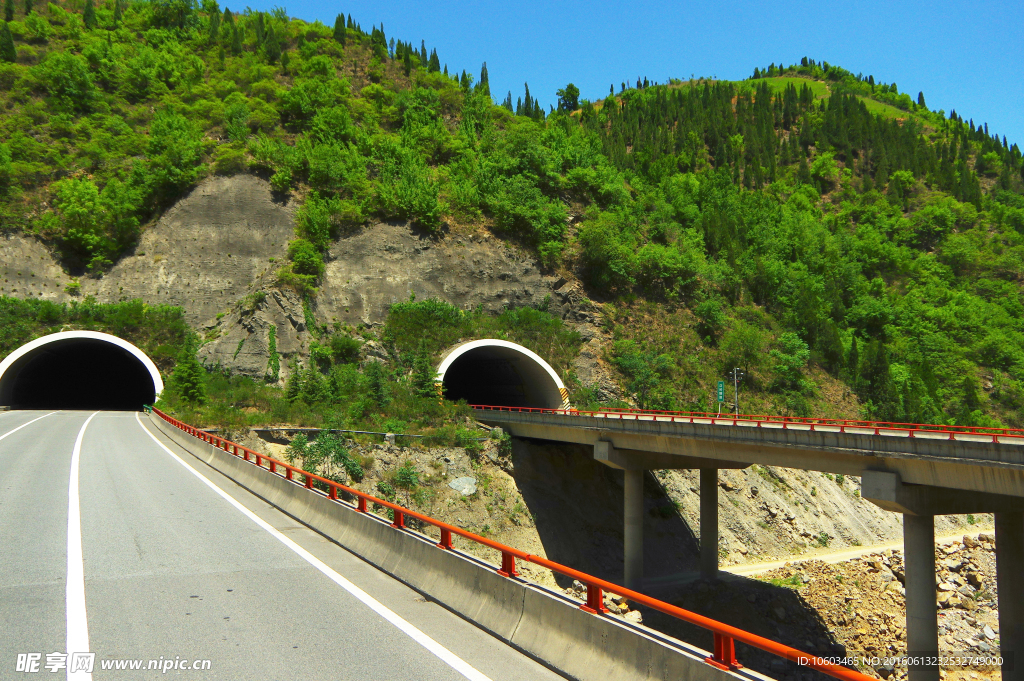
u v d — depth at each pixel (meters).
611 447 42.56
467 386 90.00
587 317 81.75
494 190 90.25
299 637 8.25
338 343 67.94
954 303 116.94
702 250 99.25
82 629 8.22
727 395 77.50
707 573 41.16
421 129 100.06
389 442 49.03
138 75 94.88
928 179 172.62
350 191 83.94
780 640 35.47
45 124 83.81
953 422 86.88
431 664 7.52
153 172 79.81
